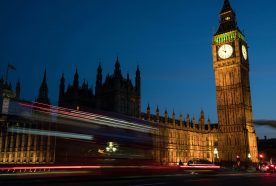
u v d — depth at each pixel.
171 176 39.06
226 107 129.75
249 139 127.06
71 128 23.97
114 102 107.75
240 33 134.88
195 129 139.12
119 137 27.41
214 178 35.50
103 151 25.72
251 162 118.06
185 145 131.38
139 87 118.19
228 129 127.56
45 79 111.44
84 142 24.39
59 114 24.25
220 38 135.62
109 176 25.92
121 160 27.20
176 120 137.88
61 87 113.62
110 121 26.92
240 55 131.25
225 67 132.75
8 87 101.50
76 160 23.78
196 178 34.75
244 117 125.88
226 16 138.75
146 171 29.98
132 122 29.42
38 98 107.69
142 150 29.94
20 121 28.05
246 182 29.33
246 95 131.62
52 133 24.08
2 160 78.19
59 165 23.19
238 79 129.25
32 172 22.98
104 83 113.94
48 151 24.16
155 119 124.38
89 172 24.47
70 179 23.64
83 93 111.56
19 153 70.69
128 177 27.91
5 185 21.55
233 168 94.19
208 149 140.00
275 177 39.59
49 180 23.08
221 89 132.12
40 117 25.14
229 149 125.56
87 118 25.11
